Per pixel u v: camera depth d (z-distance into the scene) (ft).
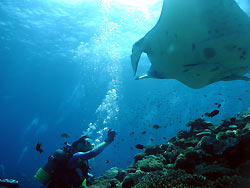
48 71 115.34
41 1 52.85
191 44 6.89
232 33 6.21
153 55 8.70
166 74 8.60
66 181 8.92
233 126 15.69
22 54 89.71
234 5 6.48
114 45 76.69
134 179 12.99
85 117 165.07
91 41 74.59
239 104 114.52
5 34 71.51
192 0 6.68
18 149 186.39
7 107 167.12
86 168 9.74
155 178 10.34
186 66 7.34
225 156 10.93
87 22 62.03
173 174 10.52
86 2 51.72
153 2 48.42
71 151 9.36
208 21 6.48
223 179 8.25
